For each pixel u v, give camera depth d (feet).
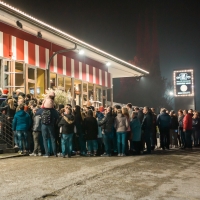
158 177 25.90
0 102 45.21
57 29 57.31
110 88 93.30
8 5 46.14
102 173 27.14
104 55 75.61
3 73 53.31
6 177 25.09
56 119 38.78
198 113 60.64
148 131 45.06
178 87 103.65
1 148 40.06
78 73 75.72
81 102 76.33
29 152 40.01
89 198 19.31
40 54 62.69
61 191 20.90
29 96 45.47
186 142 54.60
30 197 19.34
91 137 40.34
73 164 31.96
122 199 19.19
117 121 41.16
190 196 20.16
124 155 40.91
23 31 58.95
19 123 38.86
